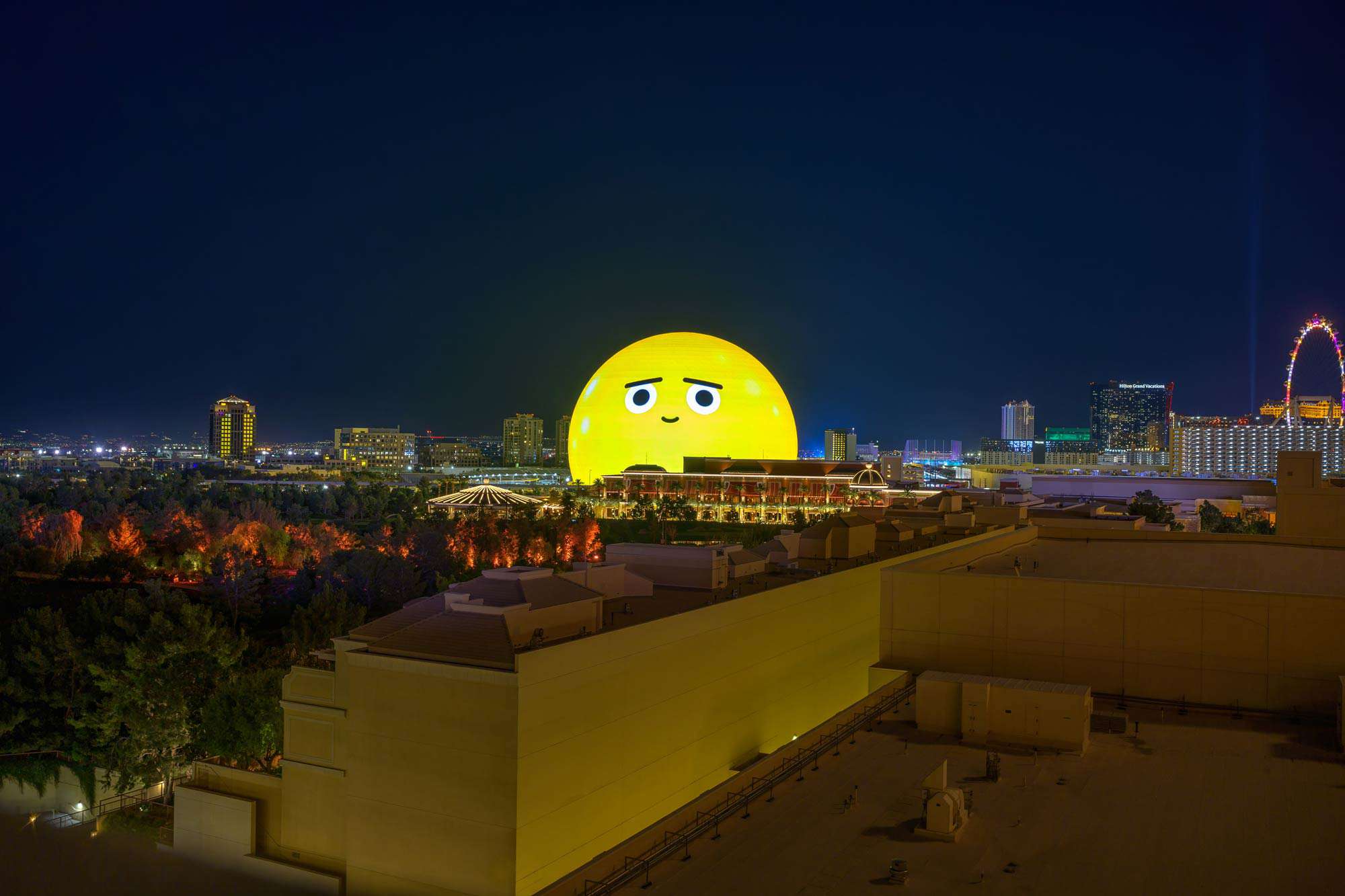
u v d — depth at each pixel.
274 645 73.56
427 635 31.28
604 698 32.28
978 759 28.88
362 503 199.75
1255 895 19.91
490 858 28.88
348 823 31.55
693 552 46.06
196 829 37.44
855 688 54.47
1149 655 34.16
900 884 20.58
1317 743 29.81
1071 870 21.20
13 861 40.66
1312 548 58.62
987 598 36.41
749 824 24.23
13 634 57.00
